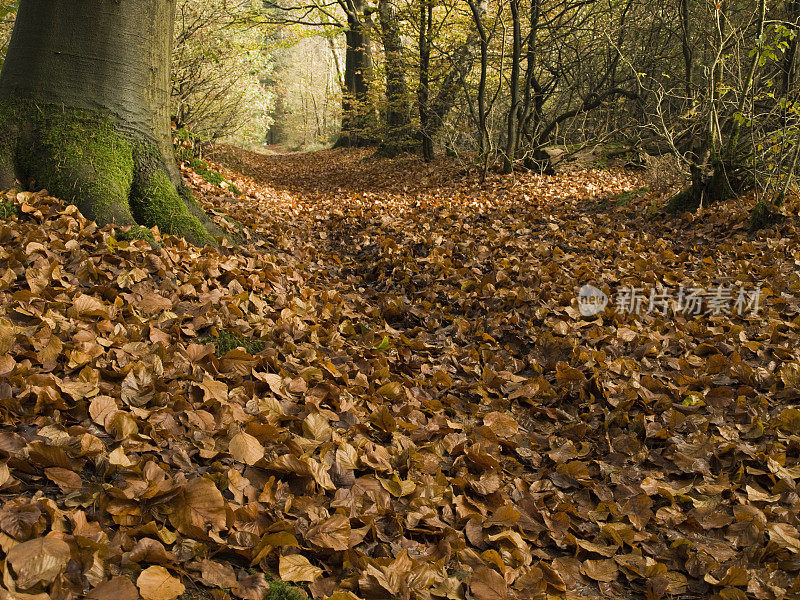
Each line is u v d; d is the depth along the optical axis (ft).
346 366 10.85
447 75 46.29
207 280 12.71
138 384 8.17
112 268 11.33
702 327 13.51
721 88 25.16
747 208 21.59
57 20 14.23
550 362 12.20
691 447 9.46
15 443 6.51
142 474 6.69
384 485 7.89
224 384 8.72
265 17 48.98
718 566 7.29
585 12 41.04
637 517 8.13
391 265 18.84
